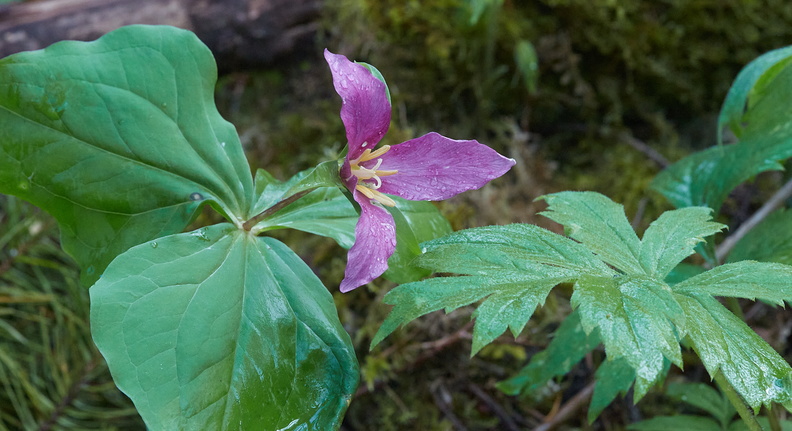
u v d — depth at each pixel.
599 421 0.51
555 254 0.31
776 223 0.41
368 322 0.53
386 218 0.32
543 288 0.29
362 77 0.30
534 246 0.31
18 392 0.50
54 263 0.53
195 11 0.61
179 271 0.32
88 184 0.34
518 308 0.29
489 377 0.52
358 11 0.62
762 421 0.39
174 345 0.30
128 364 0.29
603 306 0.28
